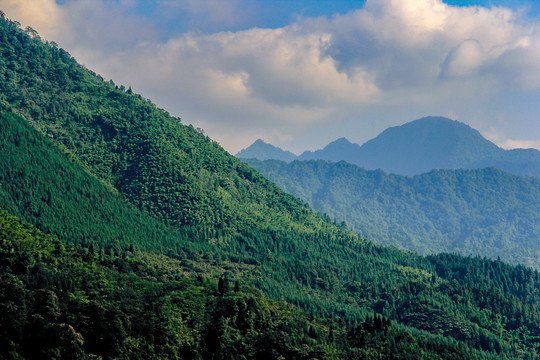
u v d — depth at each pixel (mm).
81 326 181125
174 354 189875
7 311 172000
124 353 181875
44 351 169000
